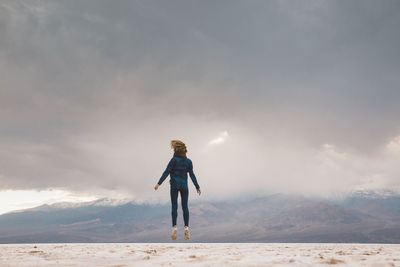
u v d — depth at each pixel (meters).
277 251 5.03
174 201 7.04
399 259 3.44
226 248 5.99
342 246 7.01
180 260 3.56
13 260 3.78
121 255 4.27
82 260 3.74
